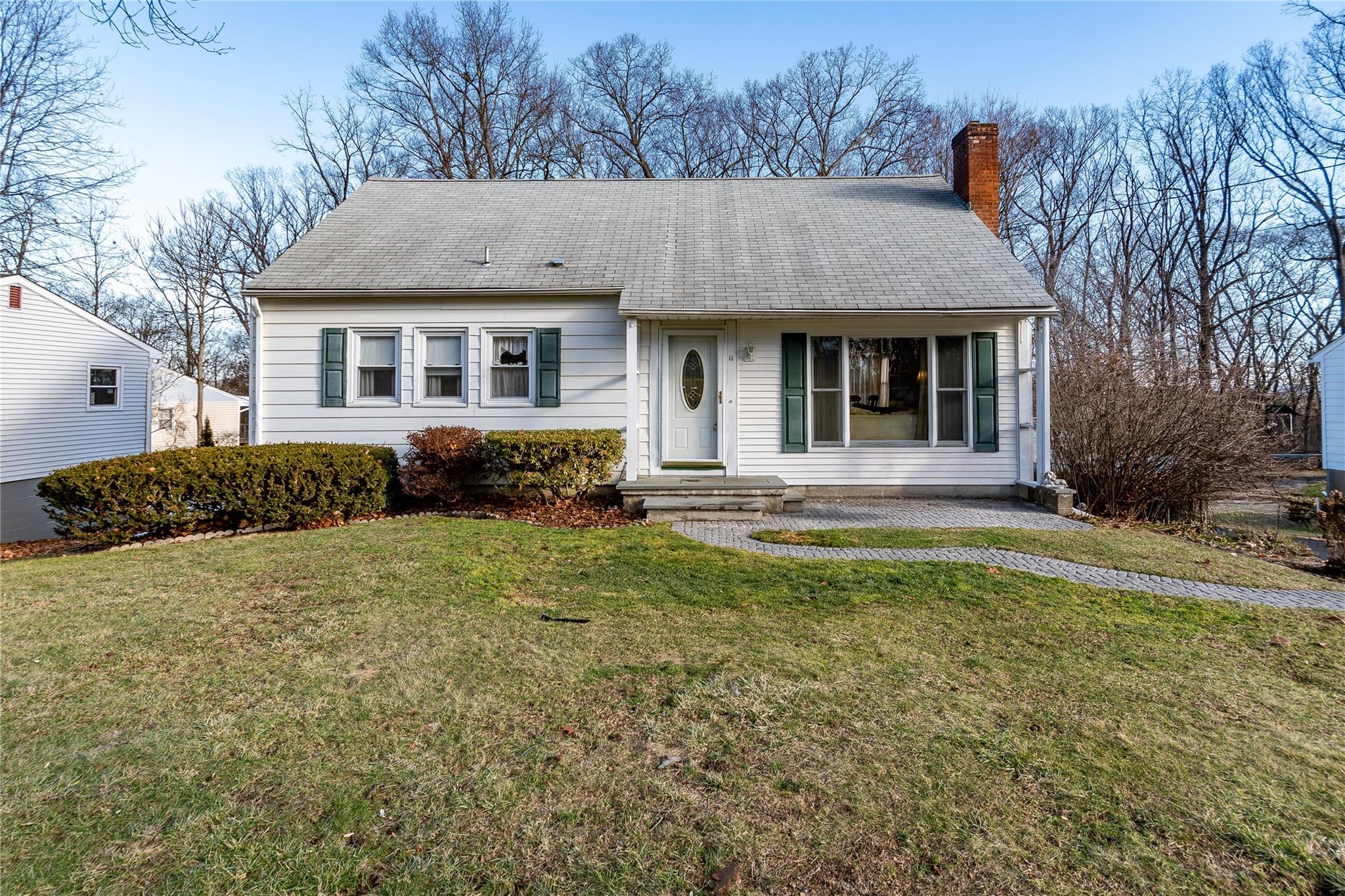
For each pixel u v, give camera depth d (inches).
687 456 423.2
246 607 191.9
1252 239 946.7
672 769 106.7
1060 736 118.6
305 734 117.9
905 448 415.5
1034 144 1066.1
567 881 81.7
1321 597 216.4
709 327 416.5
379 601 197.2
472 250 441.7
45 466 594.2
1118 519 426.6
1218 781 104.8
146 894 79.0
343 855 85.9
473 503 393.7
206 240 1067.3
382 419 412.8
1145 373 468.4
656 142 1152.2
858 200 516.1
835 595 206.1
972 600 202.5
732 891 80.2
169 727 120.3
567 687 137.7
